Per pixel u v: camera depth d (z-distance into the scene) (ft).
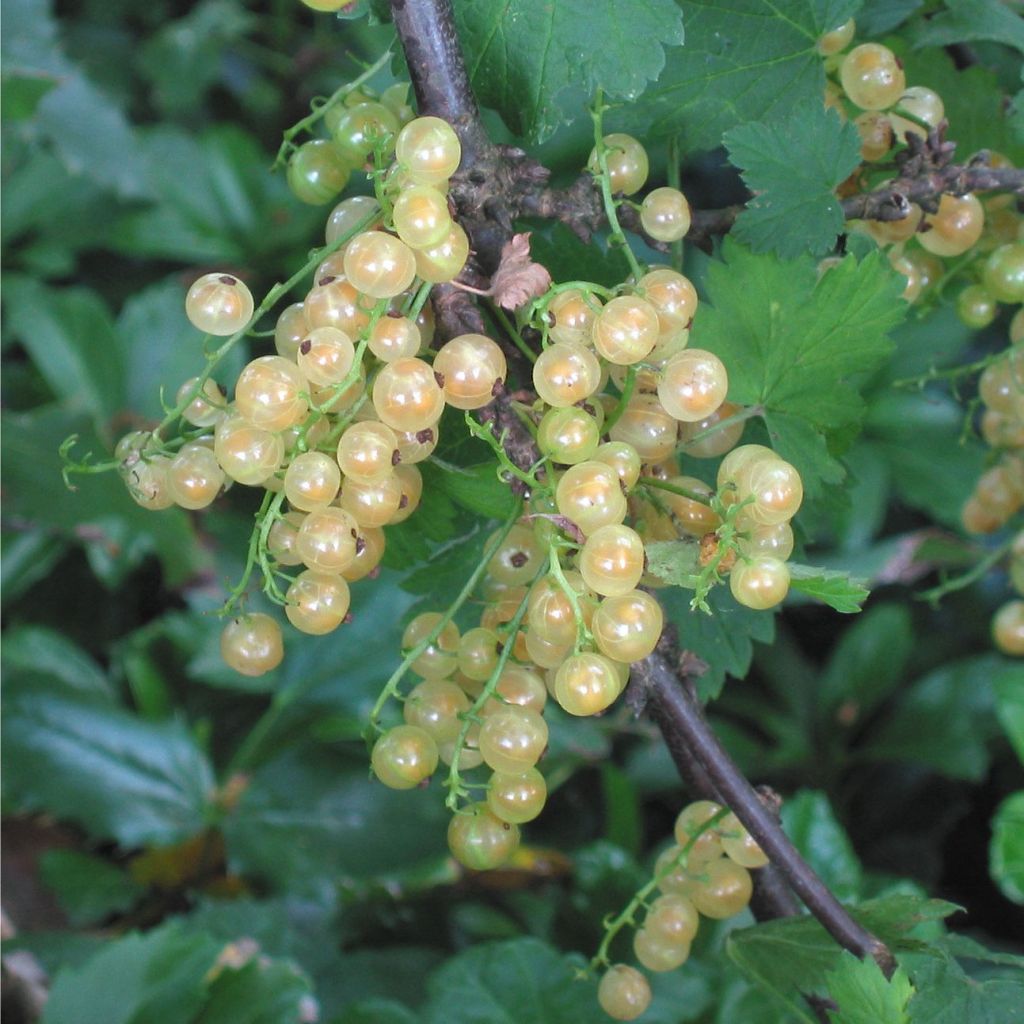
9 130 2.09
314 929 1.48
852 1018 0.77
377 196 0.76
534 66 0.84
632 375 0.79
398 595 1.62
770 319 0.87
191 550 1.68
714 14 0.92
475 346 0.75
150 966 1.16
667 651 0.82
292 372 0.75
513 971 1.17
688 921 0.91
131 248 2.18
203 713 1.74
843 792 1.98
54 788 1.51
